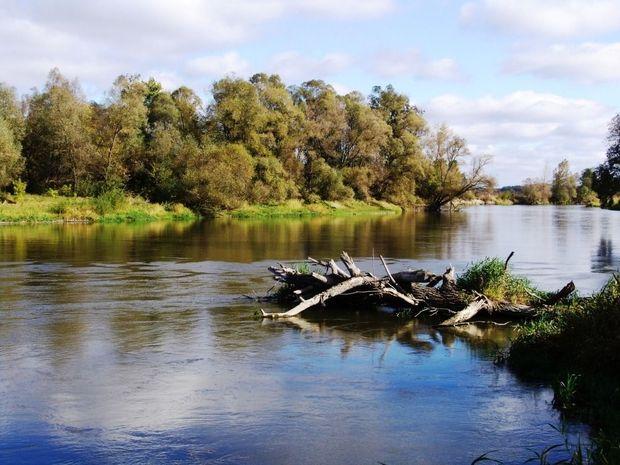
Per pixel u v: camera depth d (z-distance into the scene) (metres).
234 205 60.06
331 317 13.16
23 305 13.91
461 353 10.15
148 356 9.72
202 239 33.06
